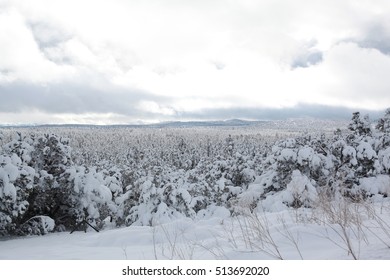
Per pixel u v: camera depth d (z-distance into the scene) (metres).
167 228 7.05
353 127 16.14
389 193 6.94
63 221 14.39
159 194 12.22
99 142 117.44
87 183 13.54
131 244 6.42
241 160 18.25
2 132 13.00
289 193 10.29
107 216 14.03
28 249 7.20
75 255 5.25
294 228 4.64
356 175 12.90
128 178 16.52
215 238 5.16
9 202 11.11
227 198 14.80
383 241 3.47
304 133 14.52
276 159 13.55
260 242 4.31
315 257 3.42
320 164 12.45
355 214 4.81
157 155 60.06
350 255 3.25
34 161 13.84
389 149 13.29
